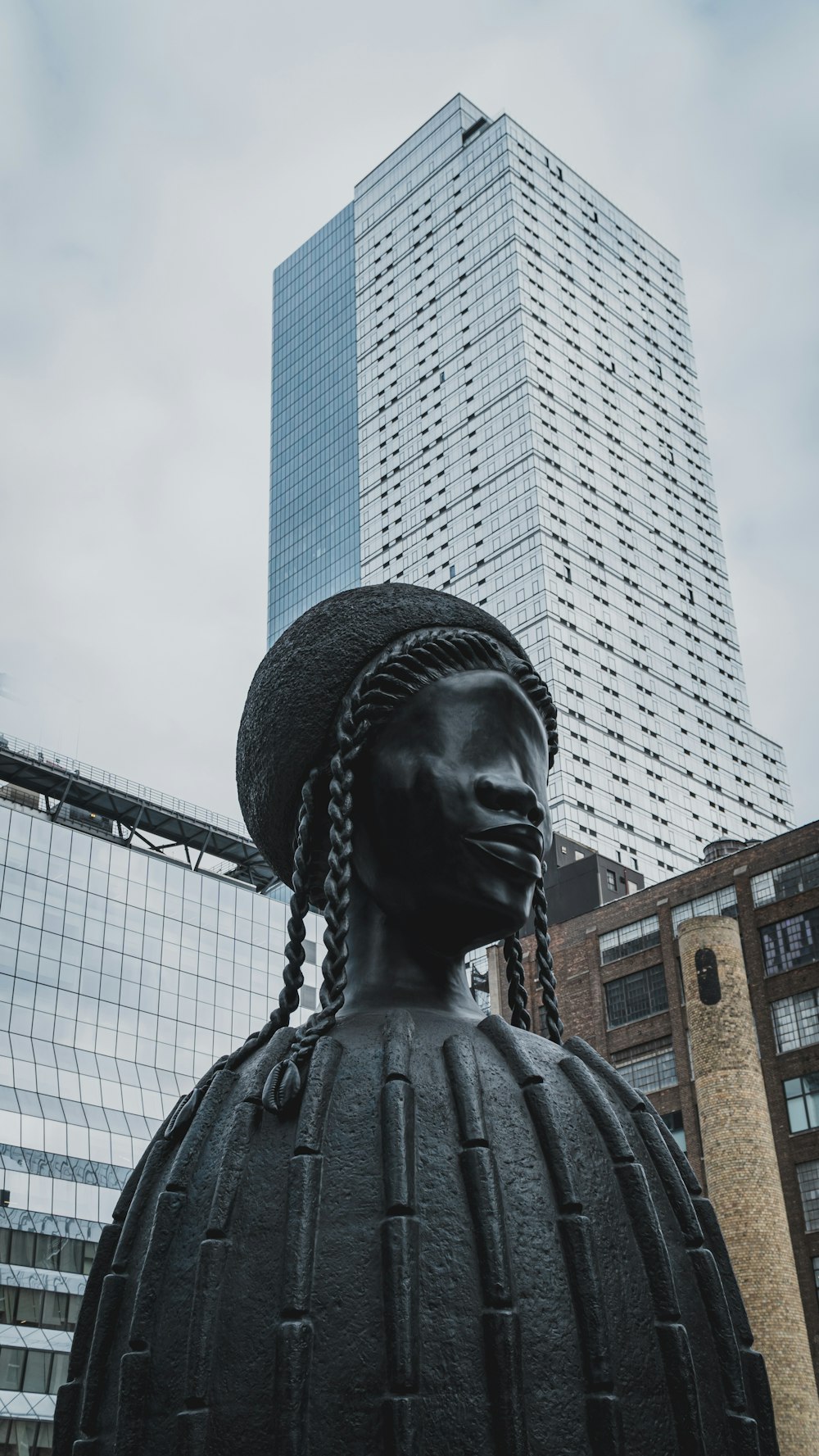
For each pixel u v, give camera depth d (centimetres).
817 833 4294
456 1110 319
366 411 14388
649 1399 294
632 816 11375
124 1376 298
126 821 6819
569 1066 346
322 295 15800
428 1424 274
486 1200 301
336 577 13950
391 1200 298
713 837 12162
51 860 6212
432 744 365
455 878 357
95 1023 6000
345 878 355
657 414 14150
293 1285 289
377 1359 281
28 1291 4969
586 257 14250
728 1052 3884
